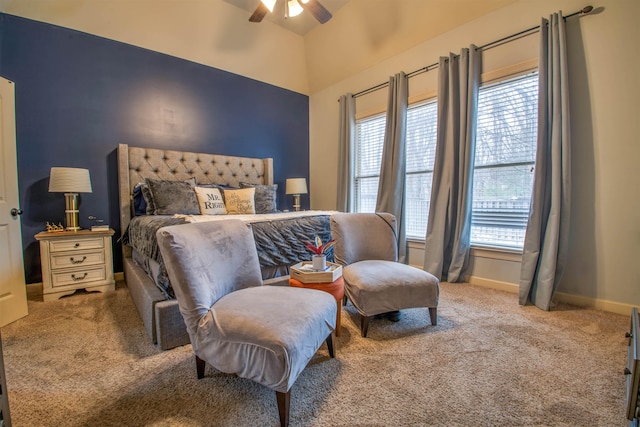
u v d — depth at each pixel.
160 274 1.66
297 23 3.73
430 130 3.19
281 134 4.39
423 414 1.12
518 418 1.10
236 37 3.60
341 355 1.53
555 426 1.06
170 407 1.16
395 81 3.35
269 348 1.01
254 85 4.07
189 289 1.20
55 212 2.66
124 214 2.92
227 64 3.75
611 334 1.75
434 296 1.86
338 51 3.87
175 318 1.59
